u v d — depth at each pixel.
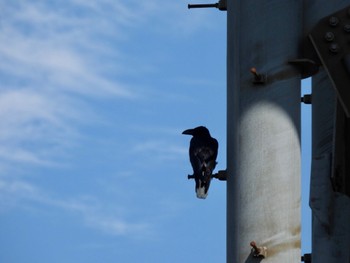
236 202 13.05
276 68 13.20
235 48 13.45
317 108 14.95
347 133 13.20
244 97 13.20
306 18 13.41
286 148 13.04
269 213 12.88
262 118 13.09
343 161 13.20
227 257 13.17
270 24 13.29
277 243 12.81
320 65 13.37
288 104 13.15
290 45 13.27
